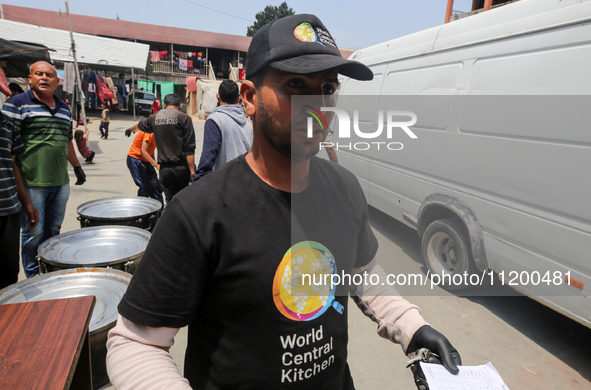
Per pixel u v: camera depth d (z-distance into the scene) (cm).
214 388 74
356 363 222
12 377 83
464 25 276
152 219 259
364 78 78
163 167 342
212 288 71
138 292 67
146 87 2153
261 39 69
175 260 66
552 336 248
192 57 2423
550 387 205
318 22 72
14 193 222
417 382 87
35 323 104
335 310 80
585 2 192
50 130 259
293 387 76
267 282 69
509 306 279
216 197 69
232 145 263
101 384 154
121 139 1198
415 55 318
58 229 288
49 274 171
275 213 71
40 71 250
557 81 201
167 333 68
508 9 242
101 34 2173
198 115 2130
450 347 87
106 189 561
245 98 75
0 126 209
